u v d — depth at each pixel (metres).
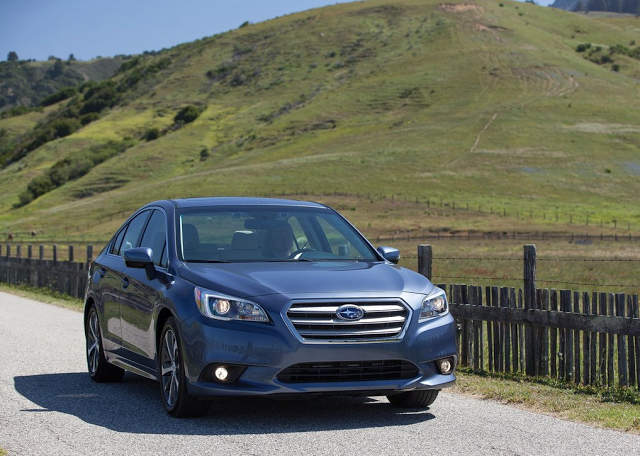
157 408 7.67
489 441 6.39
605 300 9.13
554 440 6.47
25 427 6.85
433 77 172.38
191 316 6.87
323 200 98.56
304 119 162.12
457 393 8.73
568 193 100.50
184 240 7.83
